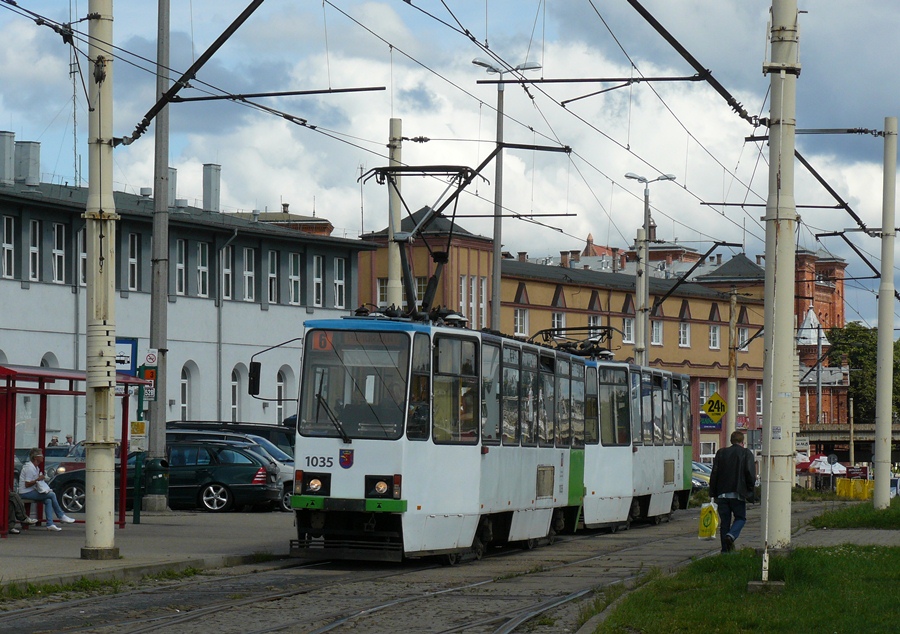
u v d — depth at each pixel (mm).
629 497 31250
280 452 37188
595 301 82938
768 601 13672
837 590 14414
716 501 21266
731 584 14891
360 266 73125
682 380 37750
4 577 16156
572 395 27188
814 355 113500
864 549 20016
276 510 36250
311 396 19938
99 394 18750
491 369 21938
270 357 62844
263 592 15969
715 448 93000
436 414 20109
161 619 13422
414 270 71188
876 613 12797
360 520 19781
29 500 24469
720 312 93938
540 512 24562
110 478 18844
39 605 14609
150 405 31844
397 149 27812
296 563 20078
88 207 18938
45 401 24859
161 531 25766
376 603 14961
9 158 54344
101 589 16078
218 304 60031
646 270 45406
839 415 114625
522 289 76750
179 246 58688
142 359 56469
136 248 56719
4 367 22453
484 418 21500
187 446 35188
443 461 20156
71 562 18172
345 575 18500
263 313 62406
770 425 17328
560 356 26297
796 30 17469
